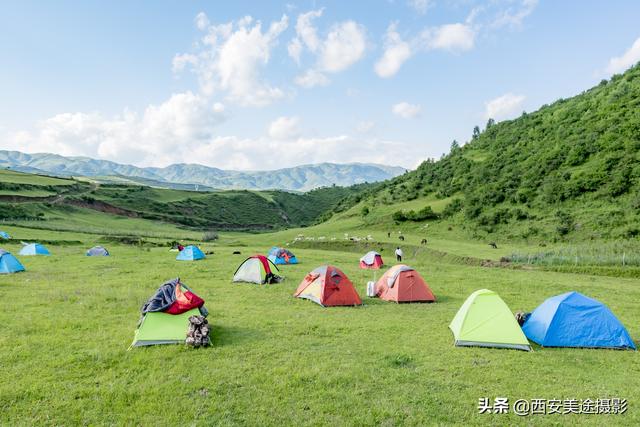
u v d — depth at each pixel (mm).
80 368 10664
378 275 30047
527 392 9906
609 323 13688
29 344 12461
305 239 83688
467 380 10516
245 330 14578
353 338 13930
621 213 66688
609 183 74500
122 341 12867
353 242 76938
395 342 13602
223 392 9477
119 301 18641
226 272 29562
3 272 26922
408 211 108188
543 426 8352
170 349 12188
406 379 10430
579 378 10883
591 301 14156
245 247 64688
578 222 69125
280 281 25469
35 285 22719
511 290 24391
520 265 42875
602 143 86500
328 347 12867
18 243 52062
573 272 38219
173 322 13164
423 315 17641
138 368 10750
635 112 91000
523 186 91312
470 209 90938
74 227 94125
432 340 13914
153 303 13453
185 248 38656
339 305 19234
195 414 8398
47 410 8500
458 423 8336
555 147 99125
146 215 159875
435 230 90125
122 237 66562
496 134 153625
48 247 49625
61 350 12000
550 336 13609
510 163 108500
